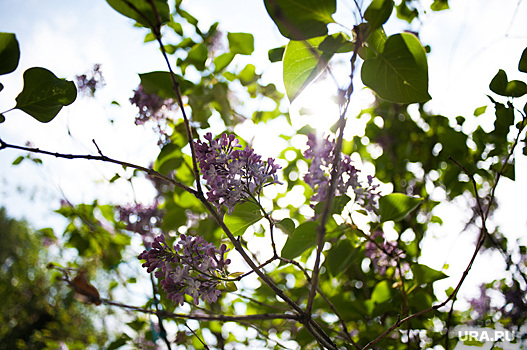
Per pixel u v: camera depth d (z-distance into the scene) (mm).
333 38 458
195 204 856
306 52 474
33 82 486
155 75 750
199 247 504
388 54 468
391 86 475
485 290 954
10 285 3756
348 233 675
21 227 5570
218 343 891
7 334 3377
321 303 803
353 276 897
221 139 532
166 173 788
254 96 955
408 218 899
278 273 927
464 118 904
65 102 500
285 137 958
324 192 571
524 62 577
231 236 468
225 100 856
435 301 836
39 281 3627
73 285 403
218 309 897
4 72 468
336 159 412
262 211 521
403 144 964
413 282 711
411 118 965
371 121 973
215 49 893
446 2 856
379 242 786
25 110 489
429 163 946
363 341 779
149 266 498
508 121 665
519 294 915
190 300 776
